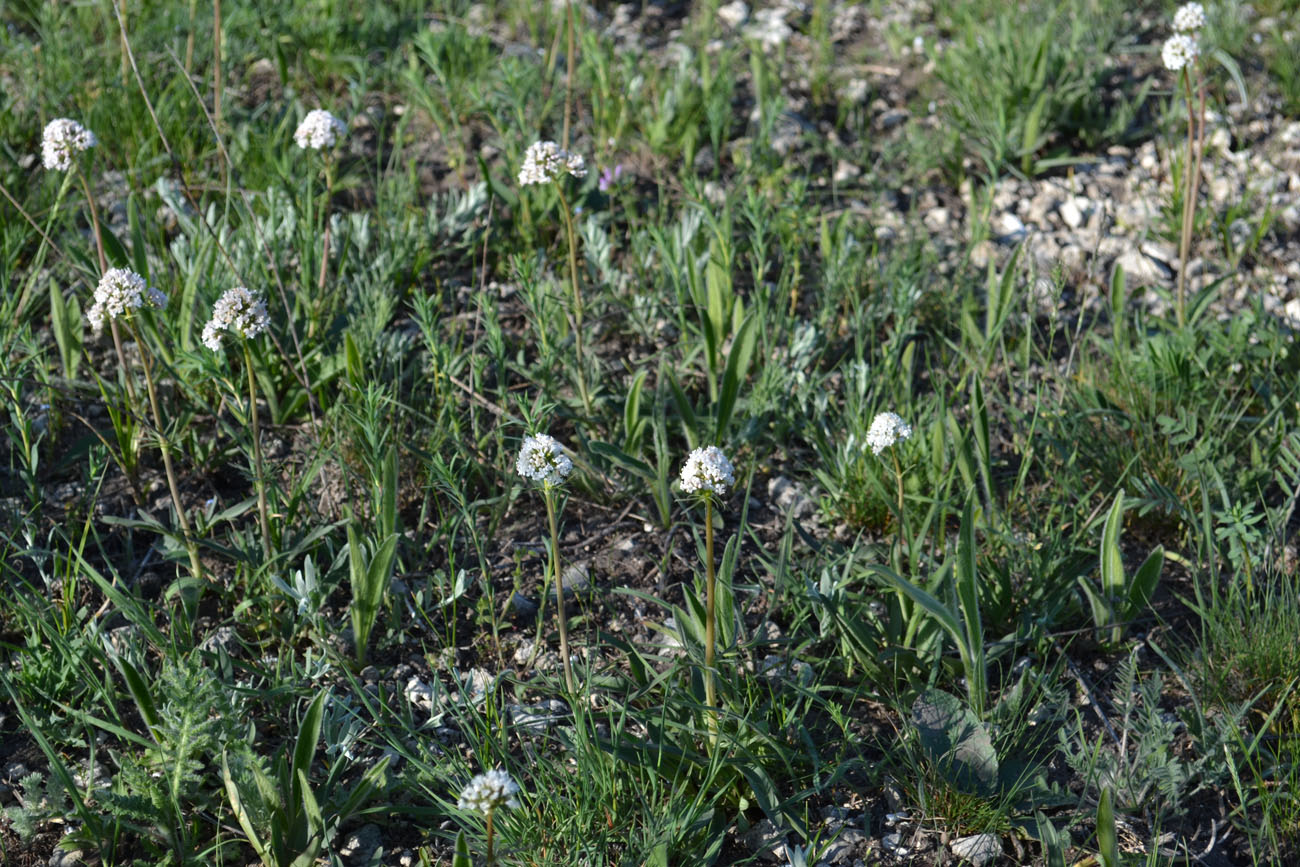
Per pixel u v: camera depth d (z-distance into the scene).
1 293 3.88
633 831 2.39
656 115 5.13
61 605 2.92
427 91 5.07
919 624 2.81
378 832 2.50
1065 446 3.50
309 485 3.38
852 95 5.58
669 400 3.81
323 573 3.08
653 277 4.32
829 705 2.59
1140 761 2.49
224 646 2.85
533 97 5.24
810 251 4.54
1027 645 2.95
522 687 2.81
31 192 4.41
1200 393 3.62
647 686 2.71
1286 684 2.71
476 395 3.45
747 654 2.82
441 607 3.03
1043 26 5.55
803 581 2.92
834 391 3.87
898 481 2.84
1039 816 2.40
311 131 3.83
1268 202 4.57
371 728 2.71
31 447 3.09
